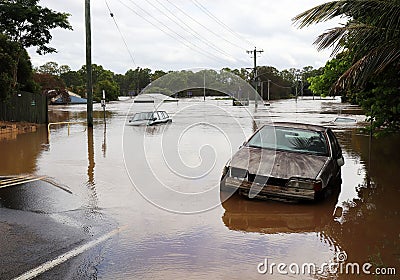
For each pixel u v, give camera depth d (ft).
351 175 34.01
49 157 43.21
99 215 23.24
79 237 19.79
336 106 171.63
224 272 16.20
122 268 16.46
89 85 74.18
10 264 16.75
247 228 21.26
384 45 26.91
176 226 21.45
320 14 29.43
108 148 49.57
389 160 40.88
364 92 35.24
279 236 20.27
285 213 23.71
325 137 29.50
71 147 50.85
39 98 88.58
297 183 24.64
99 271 16.19
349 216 23.36
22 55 93.09
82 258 17.37
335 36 29.81
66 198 26.84
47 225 21.49
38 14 90.58
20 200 26.27
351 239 19.92
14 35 91.50
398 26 27.22
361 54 29.96
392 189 29.37
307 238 19.99
